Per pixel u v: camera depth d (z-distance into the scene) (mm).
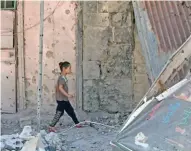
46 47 11273
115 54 11266
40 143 6719
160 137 4730
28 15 11258
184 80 5324
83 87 11297
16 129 9859
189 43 5797
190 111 4863
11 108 11344
